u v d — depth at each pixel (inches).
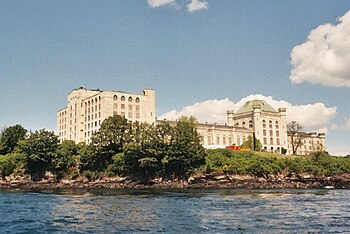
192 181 5497.1
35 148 5674.2
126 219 1797.5
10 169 5743.1
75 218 1836.9
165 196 3395.7
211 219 1791.3
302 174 5792.3
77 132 7726.4
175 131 5689.0
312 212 2070.6
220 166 5674.2
